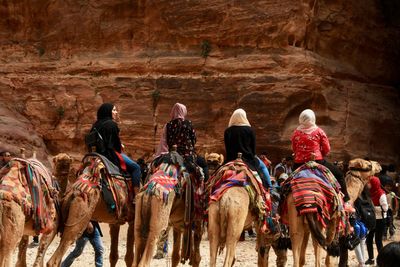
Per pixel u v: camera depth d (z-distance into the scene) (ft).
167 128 34.47
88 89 97.96
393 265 11.82
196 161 34.45
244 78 90.27
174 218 32.94
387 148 97.09
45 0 104.22
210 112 91.04
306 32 92.17
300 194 30.48
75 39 102.63
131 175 33.88
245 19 92.99
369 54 101.40
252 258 48.83
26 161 27.73
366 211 39.81
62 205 30.37
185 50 96.43
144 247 29.91
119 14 100.89
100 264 35.83
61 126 98.02
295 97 88.33
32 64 102.83
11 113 98.37
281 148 86.84
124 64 97.96
